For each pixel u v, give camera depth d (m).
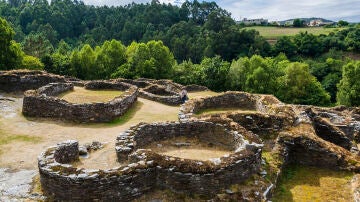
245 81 55.66
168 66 60.00
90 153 14.70
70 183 10.61
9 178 12.42
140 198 11.24
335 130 19.59
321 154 15.18
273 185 12.66
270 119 17.66
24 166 13.52
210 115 17.73
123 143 13.64
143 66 55.44
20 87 26.45
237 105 22.78
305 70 53.75
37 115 20.02
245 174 12.31
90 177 10.58
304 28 137.38
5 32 43.94
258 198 11.46
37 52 72.62
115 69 60.00
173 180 11.43
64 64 56.88
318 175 14.53
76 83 29.69
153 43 59.84
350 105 53.41
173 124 15.60
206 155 14.08
